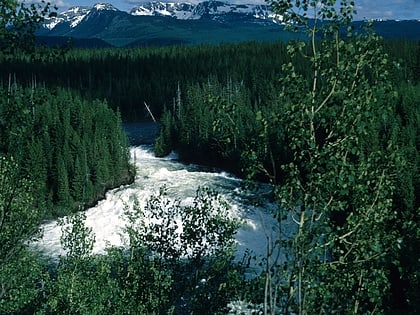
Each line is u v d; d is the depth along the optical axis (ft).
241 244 161.27
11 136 39.01
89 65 542.98
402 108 245.65
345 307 34.35
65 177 209.67
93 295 64.75
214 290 50.52
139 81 512.22
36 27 33.78
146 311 52.24
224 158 273.33
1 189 56.95
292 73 31.58
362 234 32.24
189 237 54.95
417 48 384.27
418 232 34.78
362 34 30.45
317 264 32.68
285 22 30.91
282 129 32.99
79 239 76.18
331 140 32.48
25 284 72.49
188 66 547.49
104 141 247.29
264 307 30.94
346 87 30.73
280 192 32.65
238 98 339.98
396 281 73.36
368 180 31.73
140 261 55.93
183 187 232.32
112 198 217.15
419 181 122.42
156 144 326.03
